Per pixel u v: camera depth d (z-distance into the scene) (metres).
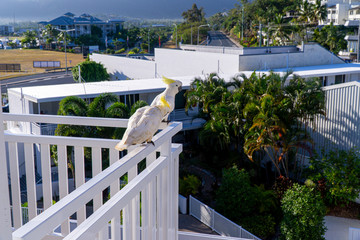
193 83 25.38
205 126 23.20
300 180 22.12
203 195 21.53
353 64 41.09
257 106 19.80
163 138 3.97
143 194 3.61
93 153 4.47
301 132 20.36
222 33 152.25
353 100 20.97
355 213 19.44
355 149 20.39
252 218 18.80
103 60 59.62
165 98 3.94
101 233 2.90
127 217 3.33
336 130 22.03
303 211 16.78
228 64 37.03
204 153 24.28
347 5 111.25
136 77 50.53
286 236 17.17
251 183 22.22
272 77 22.09
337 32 80.38
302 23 84.88
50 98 24.45
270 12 106.44
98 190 2.80
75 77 57.62
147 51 131.25
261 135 19.38
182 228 18.80
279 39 85.50
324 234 17.33
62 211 2.37
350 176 18.97
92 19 171.00
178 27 157.12
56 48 134.75
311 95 20.05
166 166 4.23
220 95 23.66
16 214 4.86
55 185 22.17
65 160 4.62
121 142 3.33
